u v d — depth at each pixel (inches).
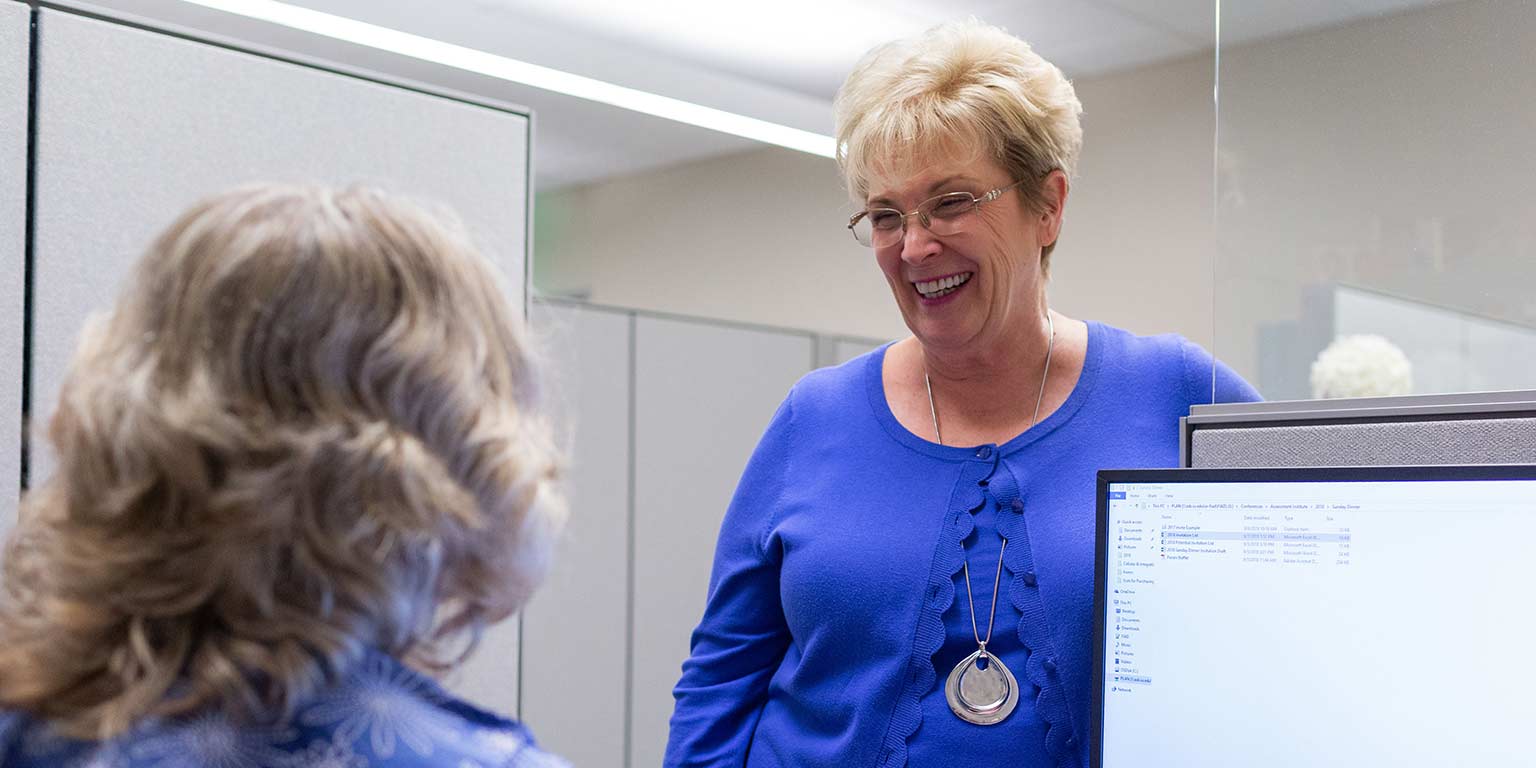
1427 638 33.2
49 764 21.8
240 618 21.3
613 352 151.2
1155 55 195.0
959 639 46.8
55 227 62.8
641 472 153.9
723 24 185.2
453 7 175.0
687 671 54.1
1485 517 32.8
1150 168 198.5
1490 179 48.6
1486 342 56.2
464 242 25.4
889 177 46.7
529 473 23.9
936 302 47.4
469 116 79.2
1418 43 49.2
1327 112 51.1
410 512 21.9
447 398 23.0
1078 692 44.7
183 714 21.2
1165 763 36.9
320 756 21.3
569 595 144.6
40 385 62.0
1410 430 40.4
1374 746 33.6
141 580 21.1
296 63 71.8
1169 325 194.7
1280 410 43.4
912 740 46.6
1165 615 37.6
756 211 245.8
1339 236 51.7
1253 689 35.8
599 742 147.0
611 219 268.7
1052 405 49.3
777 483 53.0
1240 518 36.8
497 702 77.1
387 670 22.8
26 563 23.1
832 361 183.0
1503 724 31.9
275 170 70.7
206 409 21.2
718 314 249.9
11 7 61.4
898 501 49.2
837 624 48.4
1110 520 39.1
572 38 188.2
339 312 22.3
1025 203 47.1
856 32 188.5
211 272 22.3
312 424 21.7
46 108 62.7
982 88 45.9
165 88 66.8
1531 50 47.2
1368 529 34.6
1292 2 51.2
